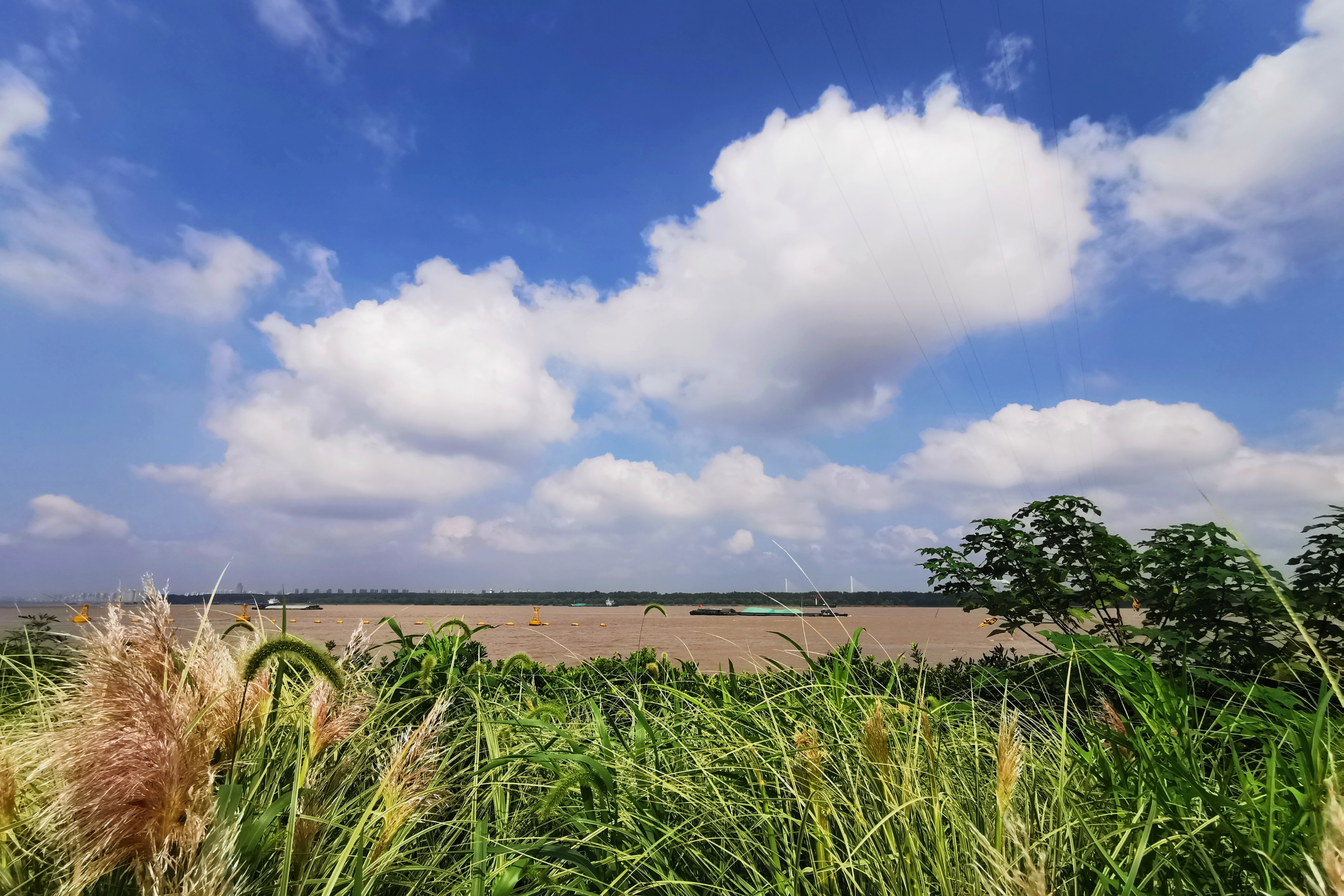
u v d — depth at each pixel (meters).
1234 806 2.08
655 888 2.43
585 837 2.55
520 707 3.99
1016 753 1.88
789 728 3.24
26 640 2.51
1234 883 1.97
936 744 2.62
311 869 2.10
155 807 1.55
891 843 2.12
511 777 3.03
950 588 7.32
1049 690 4.47
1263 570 1.95
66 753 1.60
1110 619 6.33
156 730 1.63
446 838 2.79
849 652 3.82
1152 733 2.67
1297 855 1.84
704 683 4.79
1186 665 3.32
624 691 4.67
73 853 1.64
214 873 1.45
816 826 2.29
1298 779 2.34
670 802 2.90
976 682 3.98
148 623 1.93
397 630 4.44
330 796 2.46
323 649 2.16
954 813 2.29
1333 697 2.91
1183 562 5.48
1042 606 6.77
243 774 2.18
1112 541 6.44
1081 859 2.19
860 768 2.68
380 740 2.92
